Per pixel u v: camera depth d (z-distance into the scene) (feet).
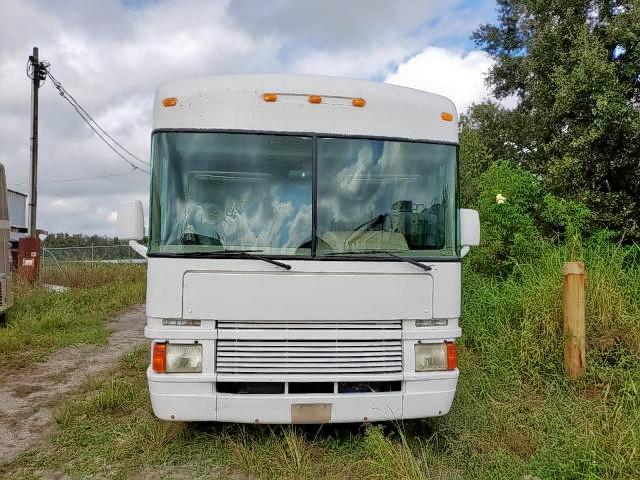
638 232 29.91
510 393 17.76
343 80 14.79
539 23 35.14
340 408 13.64
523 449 14.23
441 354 14.26
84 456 14.60
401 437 14.25
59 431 16.44
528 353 19.48
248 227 13.99
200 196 14.05
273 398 13.44
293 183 14.25
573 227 26.71
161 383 13.41
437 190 15.07
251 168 14.20
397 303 14.01
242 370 13.50
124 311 40.91
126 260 69.05
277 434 15.19
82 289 47.88
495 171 29.94
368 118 14.73
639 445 12.35
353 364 13.76
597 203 30.37
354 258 13.89
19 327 31.04
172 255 13.53
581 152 30.17
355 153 14.56
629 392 15.75
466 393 17.42
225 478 13.25
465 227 15.20
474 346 22.30
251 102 14.32
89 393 19.99
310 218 14.11
